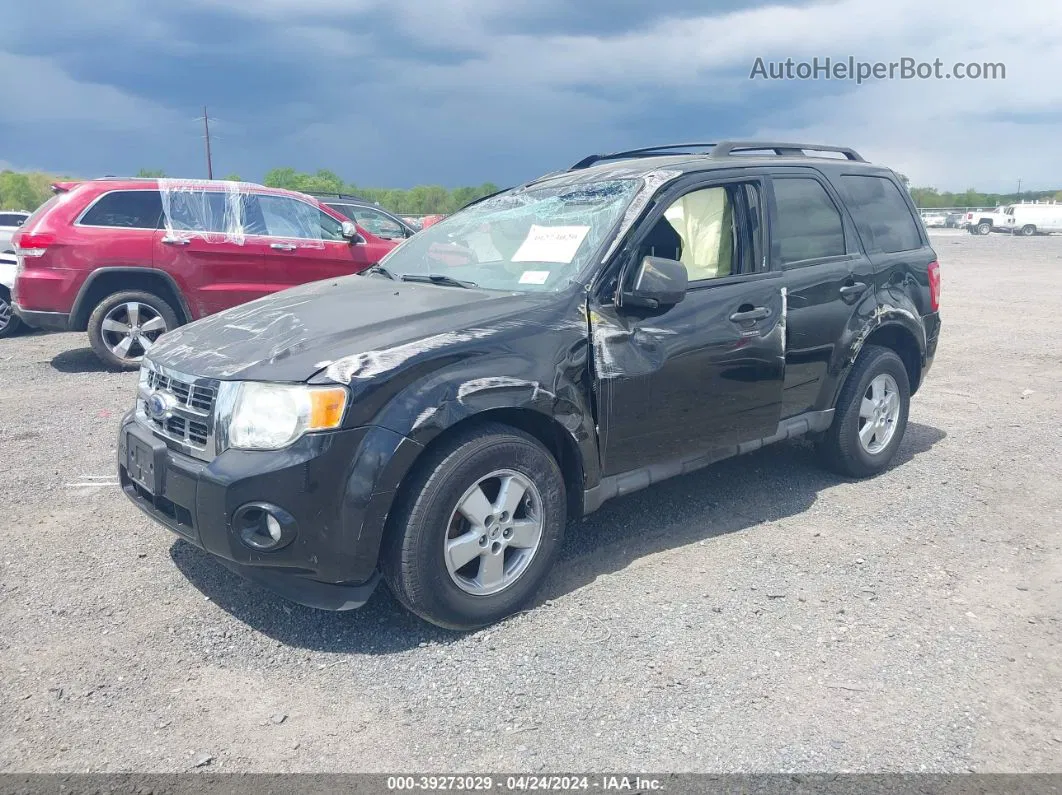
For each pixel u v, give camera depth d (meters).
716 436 4.31
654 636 3.46
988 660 3.29
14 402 7.38
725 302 4.25
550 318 3.65
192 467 3.24
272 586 3.30
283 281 9.36
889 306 5.15
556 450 3.84
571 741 2.80
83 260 8.44
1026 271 22.69
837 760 2.70
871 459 5.30
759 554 4.24
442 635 3.48
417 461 3.29
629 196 4.11
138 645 3.40
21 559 4.16
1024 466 5.67
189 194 8.95
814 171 5.00
